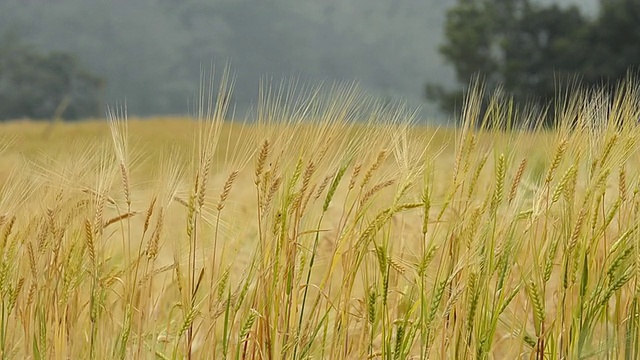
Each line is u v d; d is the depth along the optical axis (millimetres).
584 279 4301
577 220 4199
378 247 4270
